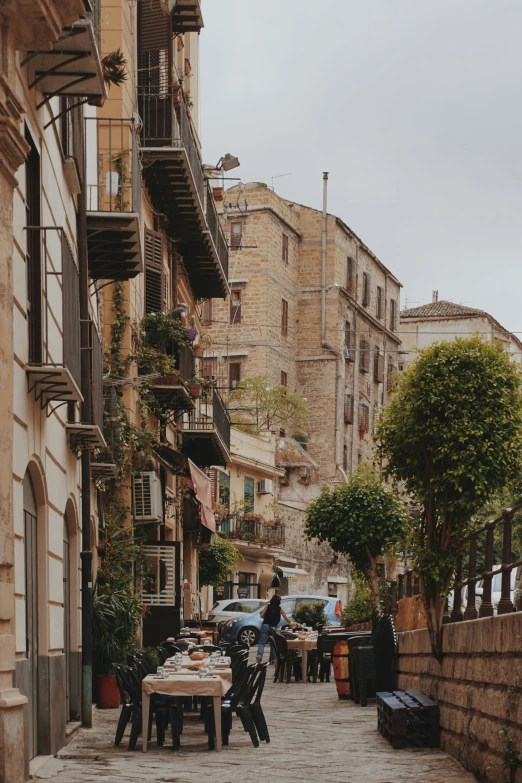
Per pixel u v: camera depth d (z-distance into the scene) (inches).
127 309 908.0
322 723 644.7
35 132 430.0
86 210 627.8
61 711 497.7
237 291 2571.4
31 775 407.5
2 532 352.2
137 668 551.8
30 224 433.1
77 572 577.9
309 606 1502.2
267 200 2559.1
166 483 1103.0
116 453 790.5
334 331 2714.1
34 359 422.9
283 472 2379.4
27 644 423.5
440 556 590.2
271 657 1194.0
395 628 892.6
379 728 597.9
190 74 1320.1
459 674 510.3
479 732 445.4
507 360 594.9
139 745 520.1
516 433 585.9
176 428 1214.9
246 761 471.8
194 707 696.4
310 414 2701.8
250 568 2217.0
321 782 416.5
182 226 1177.4
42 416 443.2
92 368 573.0
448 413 585.0
